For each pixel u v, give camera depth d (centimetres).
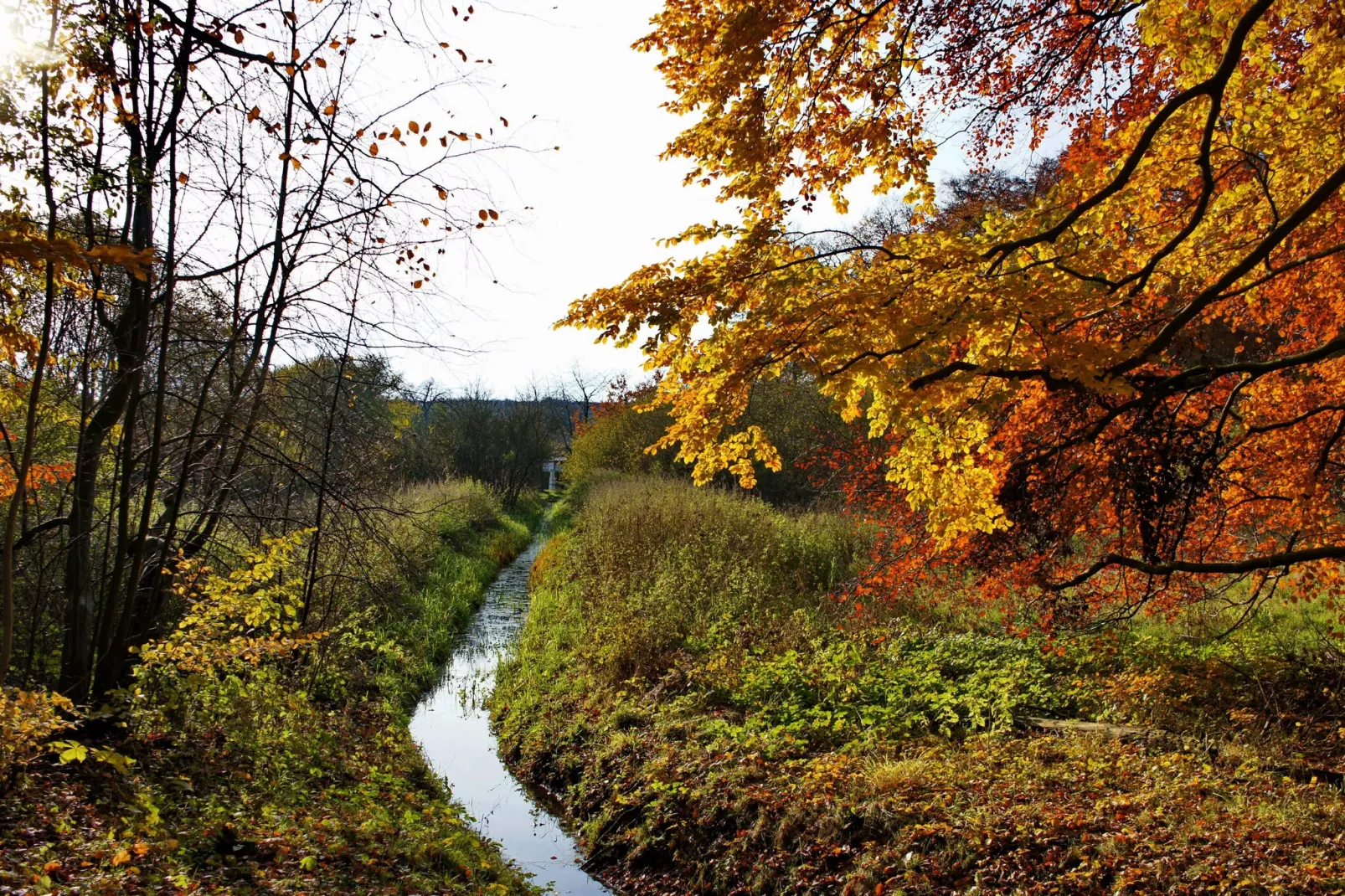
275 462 885
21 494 530
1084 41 654
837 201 677
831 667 992
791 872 627
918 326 469
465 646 1537
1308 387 783
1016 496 723
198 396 880
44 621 894
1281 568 839
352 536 973
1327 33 599
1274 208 638
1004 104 691
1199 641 971
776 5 556
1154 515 673
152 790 622
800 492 2366
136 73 698
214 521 890
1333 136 628
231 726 741
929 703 873
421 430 3650
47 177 621
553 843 807
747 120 605
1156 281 701
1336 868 471
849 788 685
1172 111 520
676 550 1612
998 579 820
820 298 533
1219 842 520
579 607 1559
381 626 1416
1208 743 691
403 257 809
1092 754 695
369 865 582
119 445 771
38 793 552
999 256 541
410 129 691
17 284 543
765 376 567
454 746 1070
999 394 509
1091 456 721
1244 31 499
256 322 816
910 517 961
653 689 1062
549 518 4169
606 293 550
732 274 548
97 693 732
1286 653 845
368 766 850
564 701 1116
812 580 1466
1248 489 764
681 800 766
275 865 548
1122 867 514
